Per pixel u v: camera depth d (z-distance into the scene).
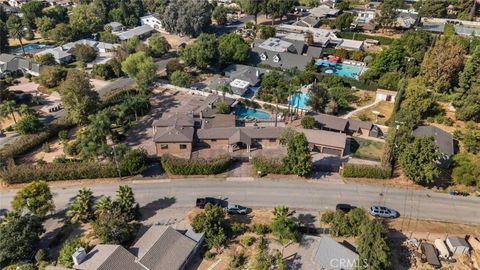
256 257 55.56
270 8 167.88
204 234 57.91
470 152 81.06
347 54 133.75
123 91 105.38
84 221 62.59
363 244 52.53
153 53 135.62
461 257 56.47
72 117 88.75
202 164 74.38
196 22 154.00
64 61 130.50
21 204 58.44
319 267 54.12
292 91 93.12
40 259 53.88
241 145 84.06
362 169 74.00
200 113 93.69
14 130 89.44
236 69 120.81
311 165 73.38
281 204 67.81
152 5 182.00
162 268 50.97
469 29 153.75
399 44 122.50
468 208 67.56
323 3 199.00
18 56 132.88
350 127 89.62
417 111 90.00
